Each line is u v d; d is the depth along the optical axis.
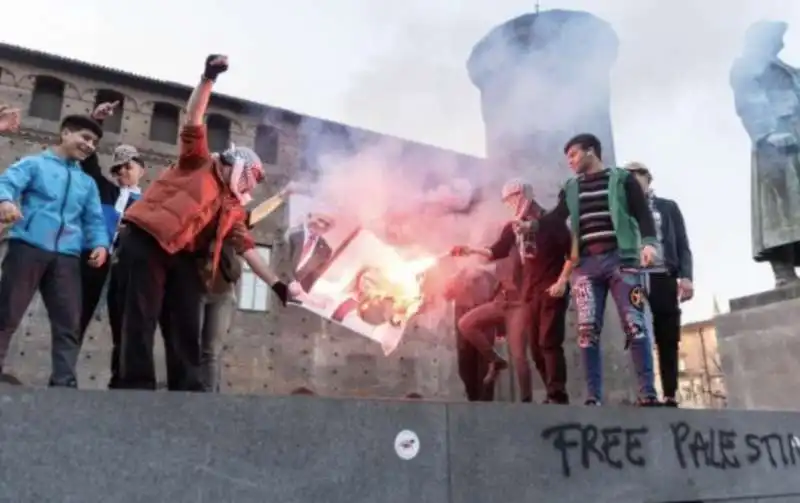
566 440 2.73
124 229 2.74
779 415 3.45
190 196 2.76
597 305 3.71
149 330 2.61
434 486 2.40
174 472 2.01
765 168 6.18
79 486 1.89
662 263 4.21
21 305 3.00
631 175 3.78
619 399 11.09
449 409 2.51
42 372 12.42
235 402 2.14
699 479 3.03
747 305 6.08
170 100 16.28
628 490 2.81
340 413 2.29
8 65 14.74
